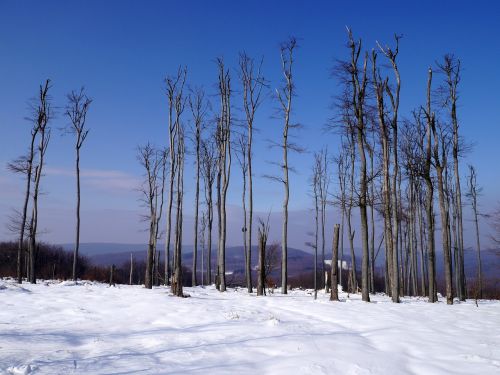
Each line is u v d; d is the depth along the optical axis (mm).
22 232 28844
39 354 7816
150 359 7605
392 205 23328
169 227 31672
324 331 10492
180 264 20172
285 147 24922
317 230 34688
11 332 9875
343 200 26453
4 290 18828
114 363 7324
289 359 7559
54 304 14875
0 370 6664
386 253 30078
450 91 24594
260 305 16203
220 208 30094
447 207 26312
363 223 19734
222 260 26734
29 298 16406
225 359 7652
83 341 9266
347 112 20906
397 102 21047
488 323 12492
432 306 17562
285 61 25062
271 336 9594
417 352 8375
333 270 19016
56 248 60188
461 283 29484
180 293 19672
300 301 18188
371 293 30859
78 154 30203
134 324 11414
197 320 12023
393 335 9914
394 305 17406
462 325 11945
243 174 31562
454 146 26172
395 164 21453
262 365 7262
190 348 8461
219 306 15344
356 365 7234
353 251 31078
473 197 35719
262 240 23688
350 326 11555
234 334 9820
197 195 35938
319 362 7332
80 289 22109
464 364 7500
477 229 35031
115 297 17609
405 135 27375
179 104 26625
